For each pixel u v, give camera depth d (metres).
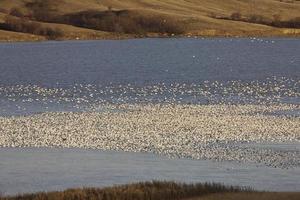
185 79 82.88
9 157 36.19
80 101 60.53
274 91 66.44
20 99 63.34
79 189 25.67
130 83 78.69
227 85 73.69
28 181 30.95
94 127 44.31
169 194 24.50
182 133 41.66
